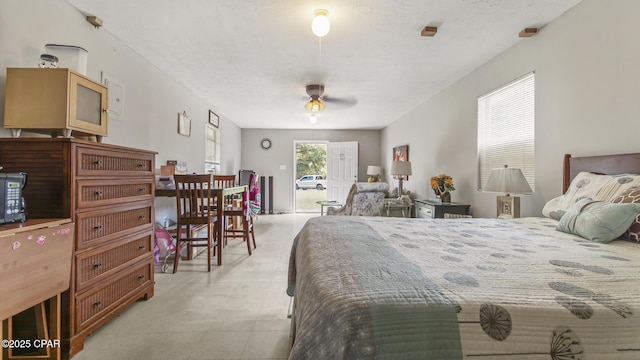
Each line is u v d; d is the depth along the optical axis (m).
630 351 0.73
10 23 1.71
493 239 1.50
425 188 4.80
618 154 1.83
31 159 1.54
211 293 2.43
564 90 2.25
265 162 7.61
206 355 1.60
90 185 1.67
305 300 0.91
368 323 0.72
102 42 2.46
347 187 7.51
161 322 1.95
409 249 1.28
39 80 1.62
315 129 7.68
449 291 0.82
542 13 2.23
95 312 1.73
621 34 1.85
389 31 2.48
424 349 0.71
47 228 1.35
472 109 3.45
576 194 1.91
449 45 2.76
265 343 1.72
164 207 3.52
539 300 0.78
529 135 2.63
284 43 2.71
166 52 2.93
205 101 4.85
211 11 2.19
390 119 6.36
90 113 1.81
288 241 4.38
